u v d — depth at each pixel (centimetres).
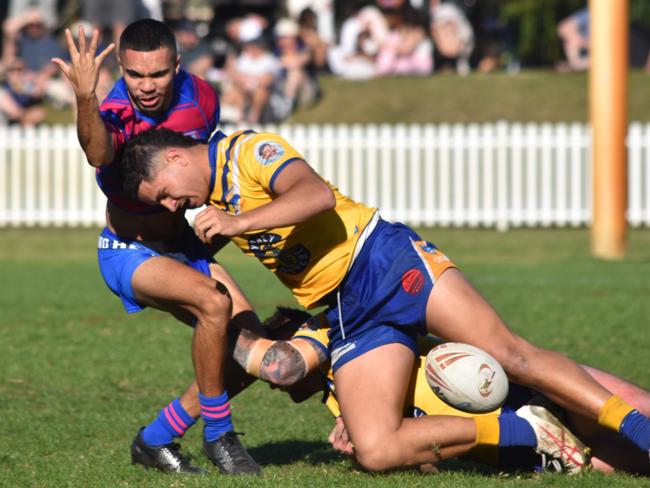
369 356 1892
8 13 9538
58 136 6694
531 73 8688
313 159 6769
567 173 6706
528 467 1925
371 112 8006
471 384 1812
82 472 1958
